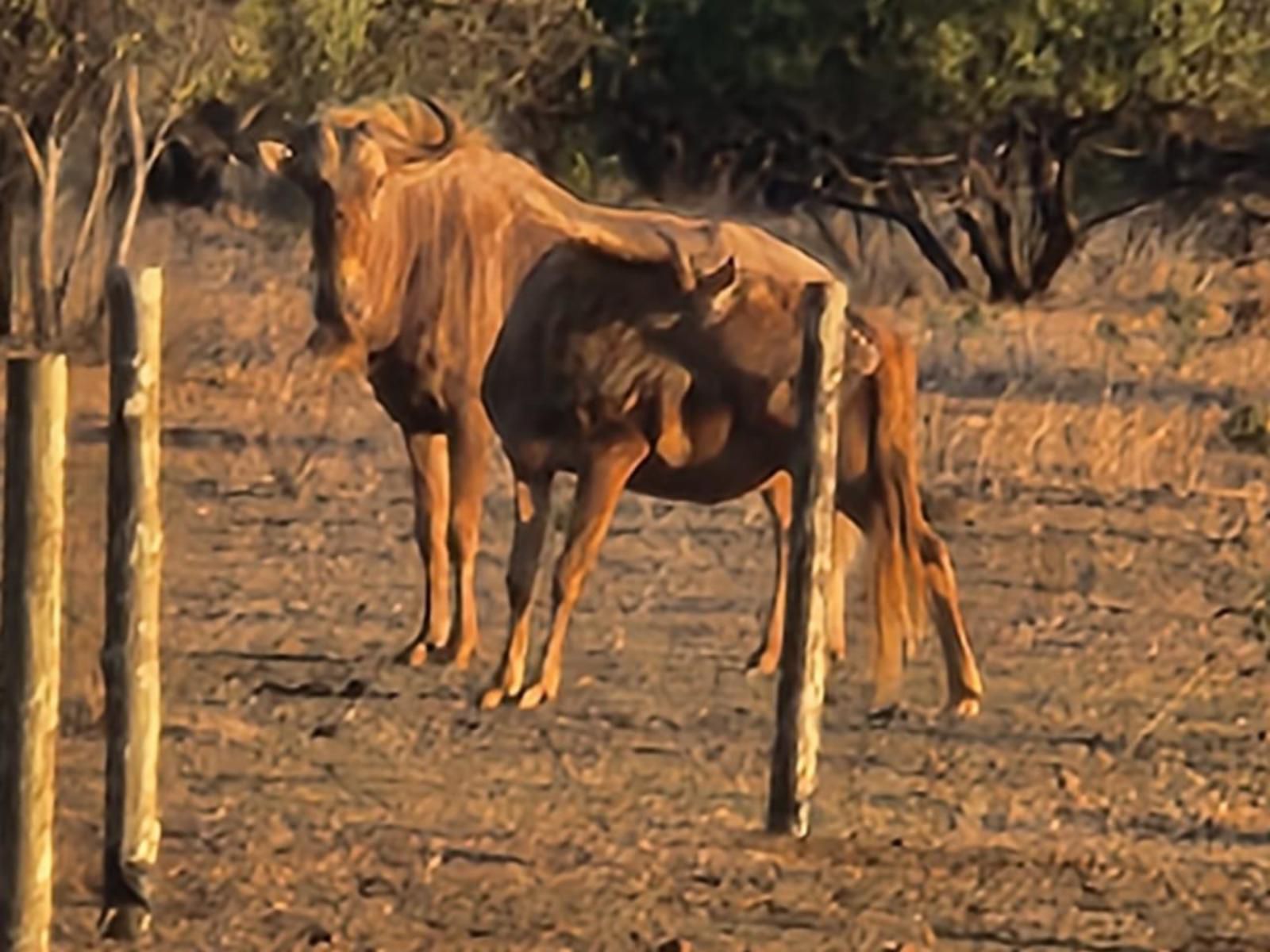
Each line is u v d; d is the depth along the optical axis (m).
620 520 48.66
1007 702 35.41
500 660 36.78
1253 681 37.41
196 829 27.98
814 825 28.91
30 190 84.94
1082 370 73.62
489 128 94.56
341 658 37.16
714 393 34.41
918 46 95.38
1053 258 105.12
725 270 34.06
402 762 31.27
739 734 33.38
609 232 35.66
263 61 83.00
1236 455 59.12
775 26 96.62
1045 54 95.75
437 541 37.59
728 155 104.12
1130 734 33.94
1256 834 29.52
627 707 34.66
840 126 99.00
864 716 34.34
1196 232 125.31
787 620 28.34
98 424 58.16
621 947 24.30
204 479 51.62
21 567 20.98
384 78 89.62
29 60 77.19
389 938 24.39
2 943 21.12
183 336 72.81
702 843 27.98
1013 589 43.59
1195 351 78.38
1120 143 105.62
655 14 97.31
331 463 54.06
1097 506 51.94
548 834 28.22
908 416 34.00
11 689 21.08
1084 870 27.58
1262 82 97.12
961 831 28.98
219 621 39.19
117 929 24.14
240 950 23.88
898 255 120.56
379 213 36.66
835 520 36.12
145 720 24.09
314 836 27.88
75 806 28.67
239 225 120.06
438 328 36.94
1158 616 41.91
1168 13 95.69
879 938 24.91
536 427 34.62
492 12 92.62
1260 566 46.53
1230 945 25.22
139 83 80.44
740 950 24.39
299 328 78.00
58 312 78.75
